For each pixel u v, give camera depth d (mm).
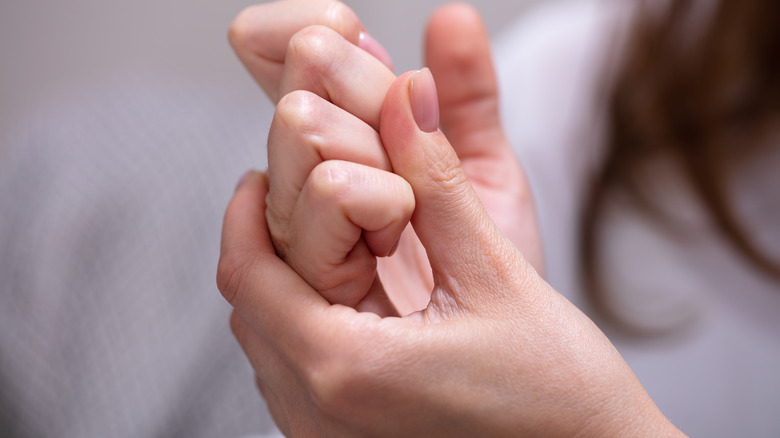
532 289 364
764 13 583
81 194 716
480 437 360
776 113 624
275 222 367
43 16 1095
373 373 348
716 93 621
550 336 359
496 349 355
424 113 356
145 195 721
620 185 700
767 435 727
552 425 358
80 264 671
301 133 350
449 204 360
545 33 800
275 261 365
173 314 649
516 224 443
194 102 897
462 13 431
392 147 359
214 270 681
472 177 447
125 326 637
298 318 355
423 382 350
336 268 359
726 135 640
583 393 357
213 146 794
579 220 749
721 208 642
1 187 749
